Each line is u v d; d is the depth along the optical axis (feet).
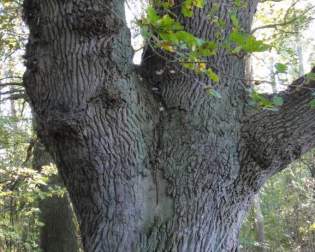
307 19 25.75
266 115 12.52
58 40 11.00
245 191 12.70
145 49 13.35
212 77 9.53
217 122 12.37
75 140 11.05
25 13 11.46
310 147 12.83
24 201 34.71
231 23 12.81
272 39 25.38
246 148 12.53
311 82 12.20
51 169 30.30
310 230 59.47
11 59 30.53
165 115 12.42
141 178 11.66
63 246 36.04
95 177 11.32
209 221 12.12
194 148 12.15
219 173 12.22
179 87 12.48
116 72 11.25
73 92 10.93
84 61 10.96
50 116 11.02
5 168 29.01
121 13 11.62
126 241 11.54
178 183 11.99
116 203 11.46
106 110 11.07
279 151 12.40
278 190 68.33
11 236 36.22
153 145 12.10
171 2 11.57
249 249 63.41
